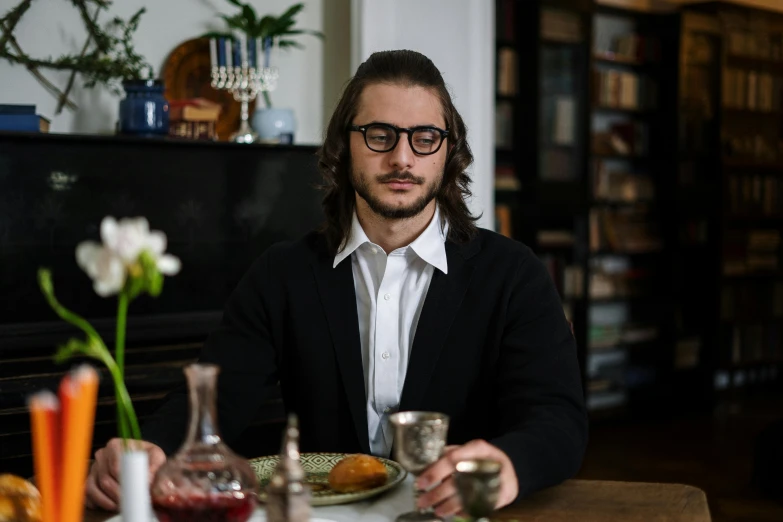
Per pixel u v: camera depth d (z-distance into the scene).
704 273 6.47
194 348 3.19
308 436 1.72
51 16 3.56
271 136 3.72
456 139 1.76
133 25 3.70
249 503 1.07
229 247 3.38
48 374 2.93
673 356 6.32
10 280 3.00
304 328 1.72
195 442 1.07
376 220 1.70
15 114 3.12
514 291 1.69
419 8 4.16
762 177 6.94
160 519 1.06
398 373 1.68
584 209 5.66
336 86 4.21
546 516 1.29
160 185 3.25
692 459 4.97
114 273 0.91
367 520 1.21
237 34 3.94
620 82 6.08
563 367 1.61
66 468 0.92
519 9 5.46
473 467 1.00
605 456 5.02
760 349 7.06
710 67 6.39
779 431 4.34
